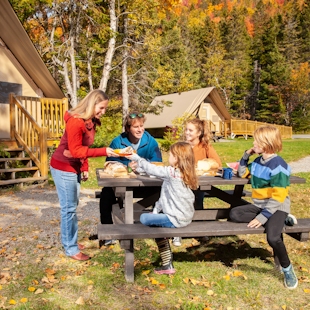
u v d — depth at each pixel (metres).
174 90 34.44
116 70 23.69
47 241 4.88
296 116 54.69
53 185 9.44
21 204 7.22
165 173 3.53
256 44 66.75
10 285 3.50
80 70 23.38
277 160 3.61
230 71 56.06
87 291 3.40
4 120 11.99
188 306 3.11
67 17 18.91
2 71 12.02
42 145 9.76
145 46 20.55
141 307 3.12
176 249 4.62
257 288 3.52
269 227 3.50
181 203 3.54
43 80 13.17
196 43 62.94
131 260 3.56
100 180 3.74
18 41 11.73
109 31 17.42
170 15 43.84
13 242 4.84
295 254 4.44
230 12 82.38
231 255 4.42
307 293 3.44
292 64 63.19
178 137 19.52
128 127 4.41
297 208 6.95
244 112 59.88
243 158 4.02
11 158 9.46
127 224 3.70
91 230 5.41
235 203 5.02
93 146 18.33
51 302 3.19
